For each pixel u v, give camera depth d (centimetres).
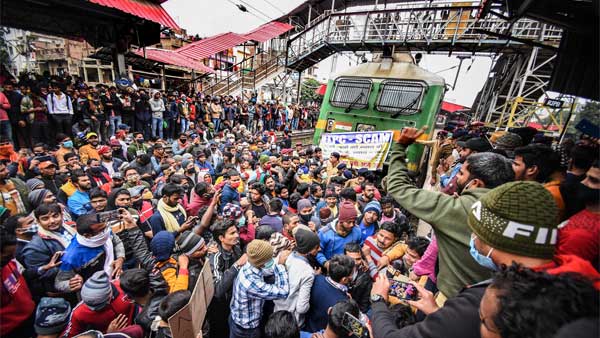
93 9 773
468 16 1057
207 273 205
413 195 154
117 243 263
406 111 613
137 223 315
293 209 434
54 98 705
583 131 353
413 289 224
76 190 366
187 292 178
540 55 983
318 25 1387
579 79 415
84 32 844
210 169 630
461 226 134
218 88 1797
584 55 409
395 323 137
